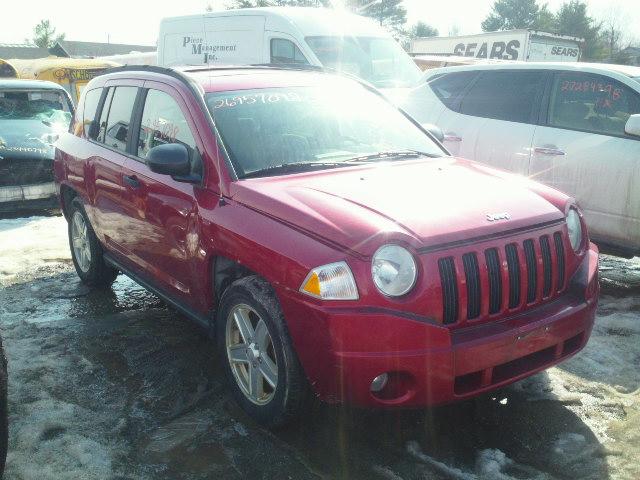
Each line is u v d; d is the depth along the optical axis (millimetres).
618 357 4168
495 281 3109
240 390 3547
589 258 3600
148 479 3018
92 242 5438
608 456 3141
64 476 3004
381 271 2877
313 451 3225
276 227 3203
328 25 10148
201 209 3666
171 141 4133
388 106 4785
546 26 57844
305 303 2947
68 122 9867
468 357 2939
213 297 3758
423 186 3535
